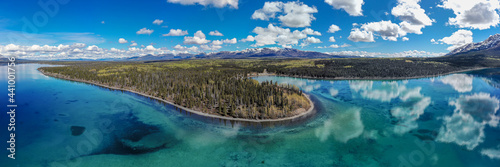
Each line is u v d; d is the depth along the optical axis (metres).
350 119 109.69
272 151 76.50
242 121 104.31
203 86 174.00
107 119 104.56
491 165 67.50
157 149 76.44
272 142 83.25
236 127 97.00
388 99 153.62
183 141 82.81
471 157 72.12
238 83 181.50
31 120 100.38
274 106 120.38
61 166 64.19
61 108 121.19
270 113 111.88
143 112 116.44
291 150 77.31
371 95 167.62
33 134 84.94
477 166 67.38
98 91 172.38
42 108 120.44
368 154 74.81
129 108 123.62
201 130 93.31
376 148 78.88
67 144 77.62
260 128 96.38
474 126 99.00
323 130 95.00
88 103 133.38
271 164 68.38
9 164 64.12
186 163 68.38
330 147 79.56
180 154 73.50
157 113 115.06
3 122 97.06
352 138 87.19
